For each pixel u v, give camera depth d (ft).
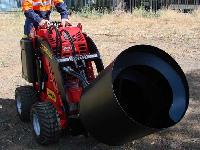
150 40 29.17
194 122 13.83
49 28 11.98
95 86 9.37
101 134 9.61
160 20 38.09
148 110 9.91
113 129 9.15
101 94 9.05
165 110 9.71
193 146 11.98
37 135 11.71
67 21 12.94
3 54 25.14
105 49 26.21
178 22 36.78
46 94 12.55
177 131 13.05
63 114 11.21
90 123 9.71
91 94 9.45
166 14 40.16
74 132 11.41
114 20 39.04
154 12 41.98
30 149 11.76
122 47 26.89
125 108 9.84
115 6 46.50
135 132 9.02
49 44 11.71
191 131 13.08
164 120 9.50
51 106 11.35
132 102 10.00
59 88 11.24
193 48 26.05
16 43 29.19
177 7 45.88
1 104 15.61
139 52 9.93
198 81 18.51
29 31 13.94
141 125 8.68
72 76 11.50
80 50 11.90
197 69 20.59
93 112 9.41
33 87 13.61
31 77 13.10
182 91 9.63
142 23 36.78
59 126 11.23
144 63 9.97
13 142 12.28
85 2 49.16
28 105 13.32
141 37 30.48
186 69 20.63
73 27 12.25
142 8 43.55
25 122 13.75
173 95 9.68
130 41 29.04
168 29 33.40
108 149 11.67
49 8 14.34
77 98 11.11
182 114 9.25
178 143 12.17
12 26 37.17
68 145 11.88
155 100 9.95
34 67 13.00
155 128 8.84
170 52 24.84
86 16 41.70
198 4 47.11
